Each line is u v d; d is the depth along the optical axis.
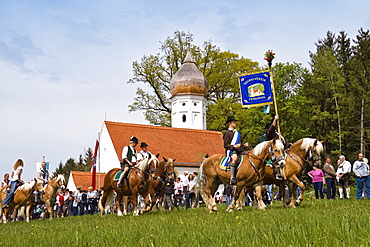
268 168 14.65
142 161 16.02
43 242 7.68
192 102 60.31
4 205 19.66
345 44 65.81
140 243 6.06
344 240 4.83
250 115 53.59
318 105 54.47
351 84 52.47
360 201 14.99
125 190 16.03
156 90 59.34
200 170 14.45
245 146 14.02
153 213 17.06
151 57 58.22
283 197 14.90
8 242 8.30
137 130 54.50
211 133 59.84
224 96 61.62
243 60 59.62
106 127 53.09
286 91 53.81
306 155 14.66
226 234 6.33
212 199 14.16
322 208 11.52
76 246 6.56
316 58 57.50
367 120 51.22
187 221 9.66
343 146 51.78
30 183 19.69
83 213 30.62
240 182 13.24
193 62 61.03
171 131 57.06
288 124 52.44
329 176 21.98
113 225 10.45
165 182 19.58
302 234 5.40
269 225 7.00
